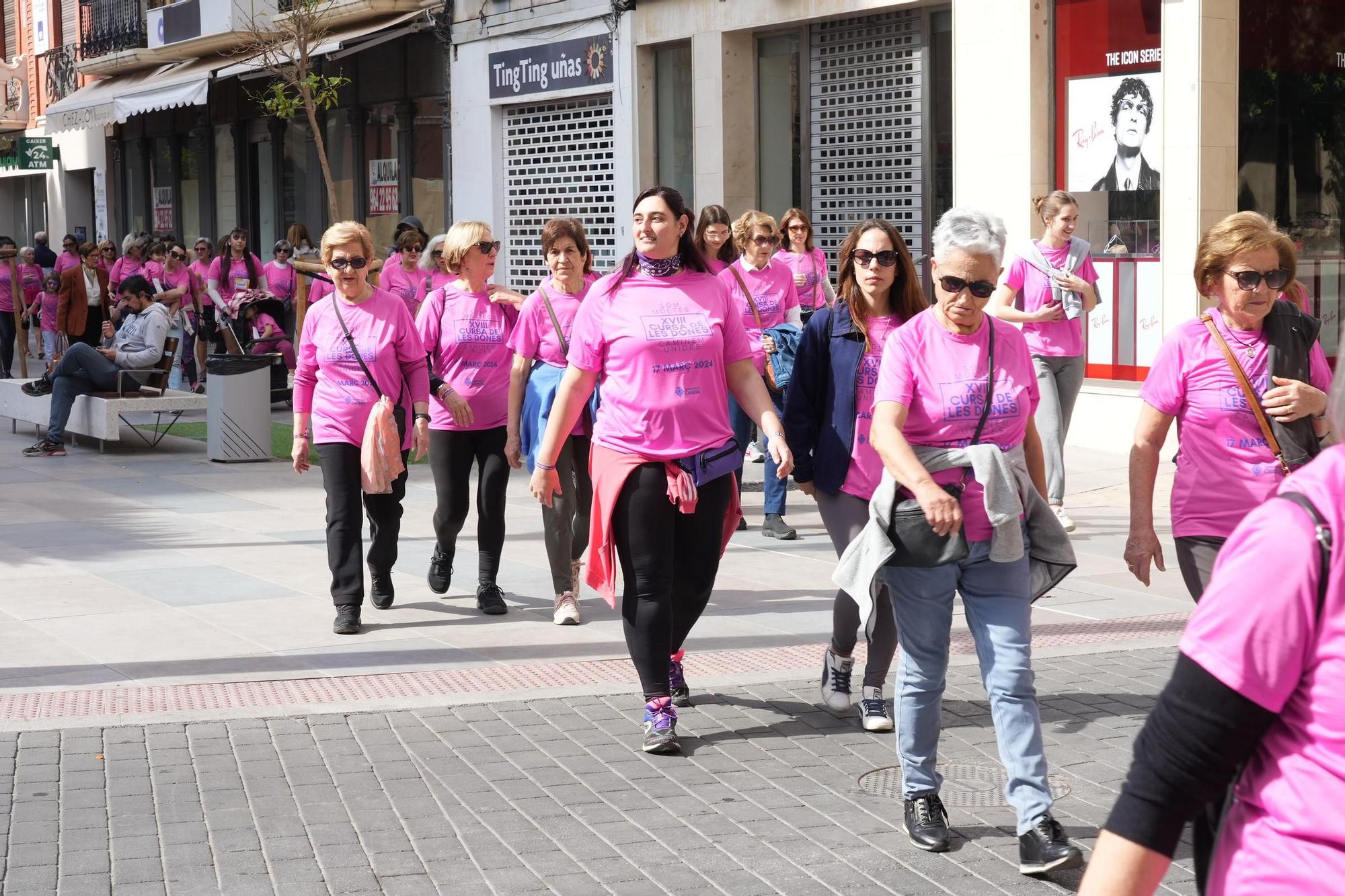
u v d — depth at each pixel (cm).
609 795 528
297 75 2219
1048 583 477
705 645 745
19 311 2325
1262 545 195
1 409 1622
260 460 1450
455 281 822
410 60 2458
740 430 1014
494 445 815
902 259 570
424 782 540
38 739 587
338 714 624
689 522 592
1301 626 192
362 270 776
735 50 1800
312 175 2838
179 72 3120
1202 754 197
